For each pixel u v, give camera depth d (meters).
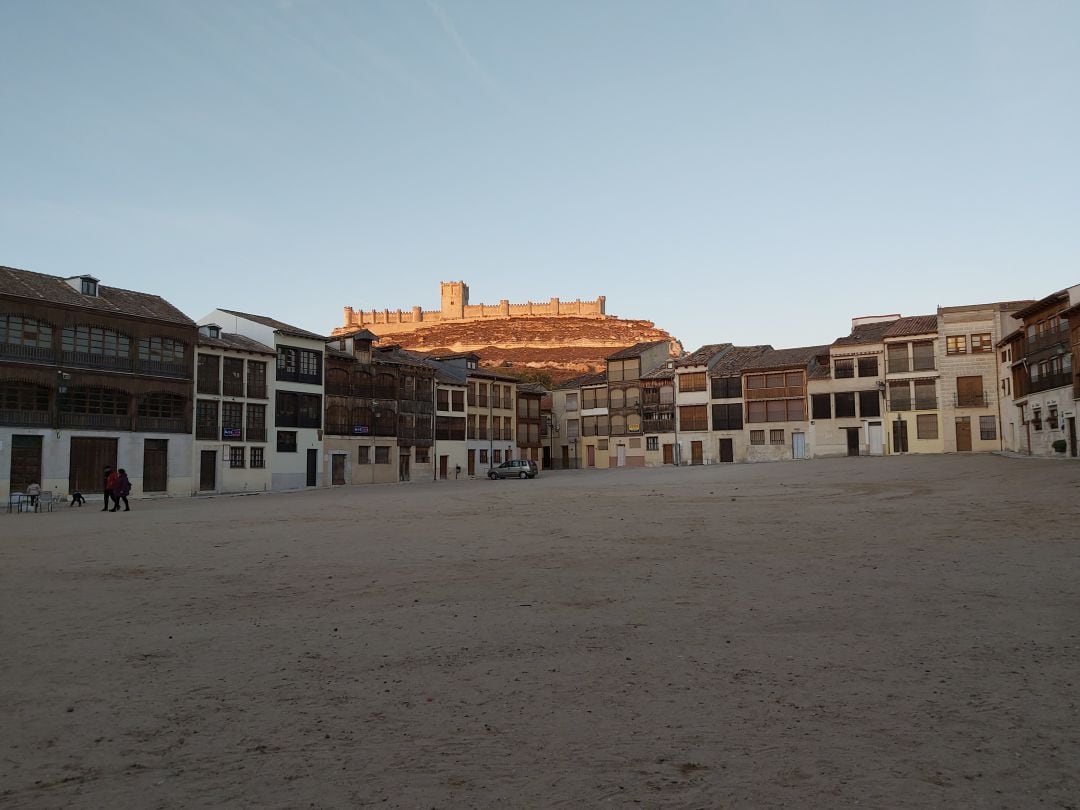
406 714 6.01
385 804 4.50
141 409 51.41
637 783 4.70
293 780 4.86
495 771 4.92
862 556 13.20
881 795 4.46
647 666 7.15
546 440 96.62
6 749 5.47
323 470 65.06
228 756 5.26
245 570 13.67
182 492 52.97
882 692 6.23
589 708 6.05
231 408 57.19
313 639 8.49
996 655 7.15
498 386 87.12
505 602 10.22
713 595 10.27
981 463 43.56
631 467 85.88
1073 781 4.58
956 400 69.12
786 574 11.67
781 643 7.82
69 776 4.98
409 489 52.00
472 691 6.54
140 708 6.28
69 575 13.52
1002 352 65.06
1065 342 47.75
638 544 15.85
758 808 4.34
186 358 53.94
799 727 5.54
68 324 47.56
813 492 29.78
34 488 37.41
